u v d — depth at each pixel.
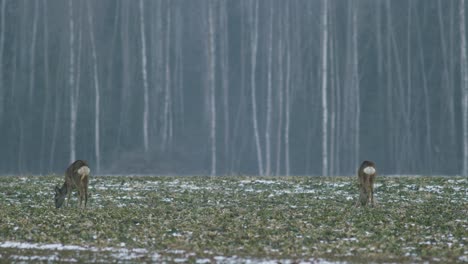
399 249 63.62
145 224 75.69
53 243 66.12
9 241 66.75
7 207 88.31
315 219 78.75
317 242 66.81
